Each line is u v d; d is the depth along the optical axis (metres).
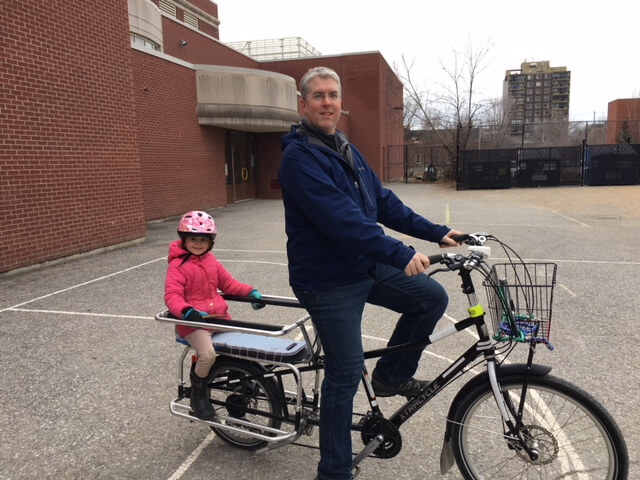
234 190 18.77
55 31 7.81
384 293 2.48
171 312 2.75
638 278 6.69
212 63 23.44
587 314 5.23
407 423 3.16
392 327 4.91
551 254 8.38
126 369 3.97
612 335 4.62
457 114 30.78
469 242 2.39
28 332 4.80
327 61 29.19
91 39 8.55
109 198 9.02
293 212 2.25
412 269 2.04
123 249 9.21
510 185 24.73
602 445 2.35
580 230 11.11
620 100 45.31
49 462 2.80
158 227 12.27
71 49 8.12
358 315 2.30
